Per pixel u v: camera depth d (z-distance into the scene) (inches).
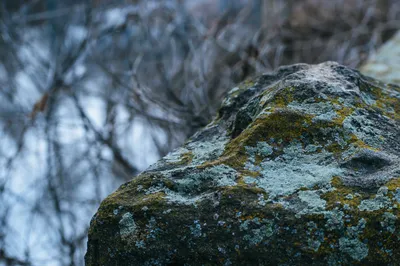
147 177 59.4
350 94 66.2
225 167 58.2
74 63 186.2
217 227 53.5
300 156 59.1
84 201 165.6
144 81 173.8
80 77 191.2
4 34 202.2
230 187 55.4
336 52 195.2
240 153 59.8
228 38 198.4
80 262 153.0
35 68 198.4
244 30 206.5
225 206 54.2
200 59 157.5
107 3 207.9
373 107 68.0
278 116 61.6
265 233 52.4
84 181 172.7
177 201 55.6
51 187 161.3
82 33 199.9
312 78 68.2
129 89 146.6
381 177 54.7
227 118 72.9
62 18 225.8
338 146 59.6
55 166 169.6
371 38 198.4
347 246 50.8
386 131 63.4
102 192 171.9
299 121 61.4
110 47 200.5
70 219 160.7
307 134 60.7
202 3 238.1
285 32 201.2
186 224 54.1
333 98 65.0
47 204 165.5
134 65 152.6
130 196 57.8
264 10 207.2
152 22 193.2
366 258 50.4
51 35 231.3
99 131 168.1
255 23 217.3
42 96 175.3
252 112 67.2
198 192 57.1
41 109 168.9
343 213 51.7
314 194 54.1
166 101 147.1
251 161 59.0
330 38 209.2
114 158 164.1
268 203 53.7
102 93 185.5
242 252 52.6
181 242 53.9
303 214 52.2
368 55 178.4
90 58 191.5
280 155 59.3
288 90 65.4
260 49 170.9
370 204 52.0
